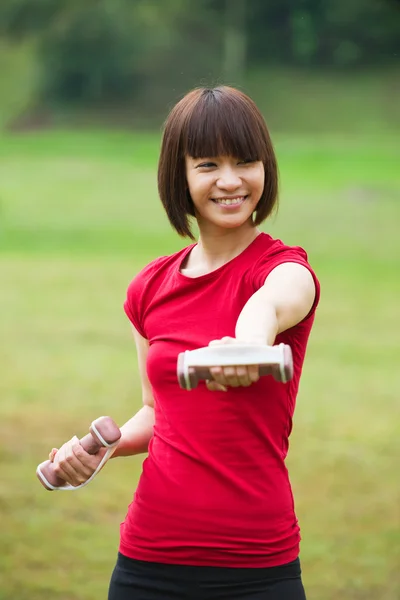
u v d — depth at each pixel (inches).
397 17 2684.5
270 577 113.4
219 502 112.7
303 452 337.7
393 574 231.5
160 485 115.4
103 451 117.3
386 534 258.7
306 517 272.5
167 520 114.3
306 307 109.0
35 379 453.1
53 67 2536.9
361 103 2468.0
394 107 2442.2
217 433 112.8
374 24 2719.0
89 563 238.4
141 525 116.4
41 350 522.0
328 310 647.8
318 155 1903.3
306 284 109.3
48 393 426.0
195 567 113.5
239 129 113.5
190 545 113.1
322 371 476.4
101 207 1295.5
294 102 2479.1
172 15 2716.5
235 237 118.4
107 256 922.1
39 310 643.5
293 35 2733.8
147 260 896.9
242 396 112.3
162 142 120.1
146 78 2578.7
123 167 1732.3
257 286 113.1
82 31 2581.2
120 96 2541.8
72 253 940.6
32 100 2480.3
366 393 431.5
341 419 384.5
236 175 114.0
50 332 572.1
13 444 346.0
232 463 113.0
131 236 1067.3
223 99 115.1
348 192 1401.3
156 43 2623.0
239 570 112.8
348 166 1769.2
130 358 505.7
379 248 967.6
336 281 772.0
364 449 341.7
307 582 227.5
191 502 113.2
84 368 479.2
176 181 119.4
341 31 2728.8
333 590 222.7
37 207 1284.4
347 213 1212.5
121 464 320.8
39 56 2568.9
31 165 1720.0
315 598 218.2
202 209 116.4
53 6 2723.9
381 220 1166.3
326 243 995.3
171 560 114.1
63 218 1195.9
